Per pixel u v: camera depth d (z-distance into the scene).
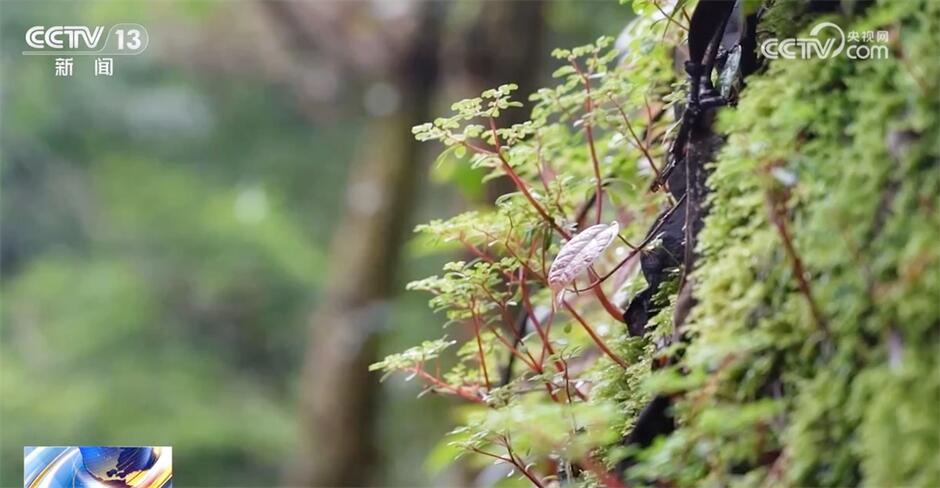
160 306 3.69
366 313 2.12
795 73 0.61
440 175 1.00
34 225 3.79
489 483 0.89
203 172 4.01
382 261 2.15
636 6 0.68
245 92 3.87
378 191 2.16
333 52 2.15
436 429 2.03
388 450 2.55
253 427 3.40
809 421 0.58
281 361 3.75
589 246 0.66
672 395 0.62
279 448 3.41
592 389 0.69
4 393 3.12
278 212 3.85
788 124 0.60
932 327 0.57
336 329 2.13
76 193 3.85
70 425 3.13
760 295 0.60
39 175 3.80
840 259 0.58
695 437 0.59
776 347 0.59
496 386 0.73
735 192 0.61
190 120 3.88
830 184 0.59
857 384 0.57
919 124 0.58
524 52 1.50
